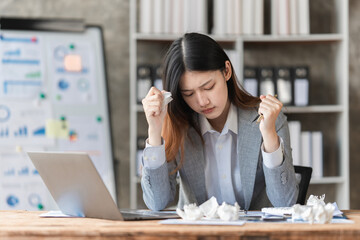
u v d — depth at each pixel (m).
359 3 4.59
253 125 2.33
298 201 2.37
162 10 4.16
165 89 2.24
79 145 4.34
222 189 2.40
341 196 4.25
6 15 4.43
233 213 1.72
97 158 4.37
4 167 4.22
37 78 4.34
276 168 2.08
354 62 4.59
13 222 1.78
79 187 1.81
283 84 4.12
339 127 4.33
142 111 4.41
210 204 1.84
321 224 1.62
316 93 4.58
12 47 4.32
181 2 4.17
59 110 4.34
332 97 4.57
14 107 4.29
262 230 1.50
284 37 4.17
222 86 2.20
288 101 4.13
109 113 4.42
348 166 4.21
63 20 4.42
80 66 4.41
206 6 4.32
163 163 2.15
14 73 4.31
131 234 1.51
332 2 4.55
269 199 2.21
